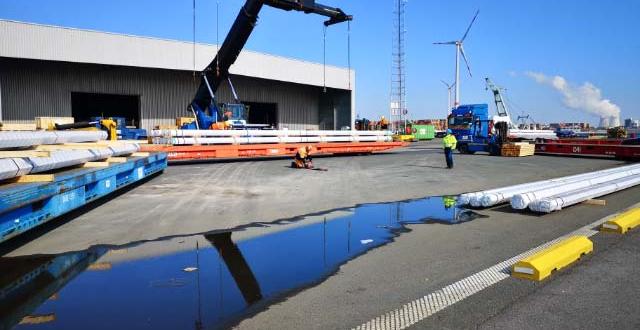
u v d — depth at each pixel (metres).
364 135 26.39
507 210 9.07
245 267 5.45
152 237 6.88
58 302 4.38
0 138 6.67
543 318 3.91
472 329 3.71
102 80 32.44
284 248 6.30
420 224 7.84
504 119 37.94
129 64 31.31
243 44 20.67
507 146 26.00
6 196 5.14
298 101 46.72
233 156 20.50
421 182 13.74
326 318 3.95
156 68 33.28
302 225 7.75
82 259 5.77
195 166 19.06
